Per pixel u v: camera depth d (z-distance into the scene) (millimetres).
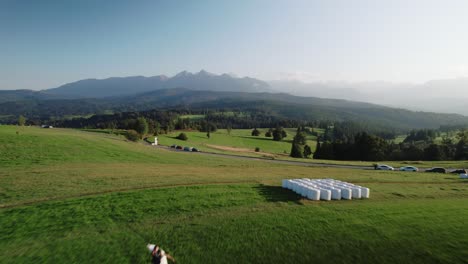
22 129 82062
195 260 15391
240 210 23188
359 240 17797
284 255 16062
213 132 191500
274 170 47875
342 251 16562
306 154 118062
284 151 127438
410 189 32812
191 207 23750
